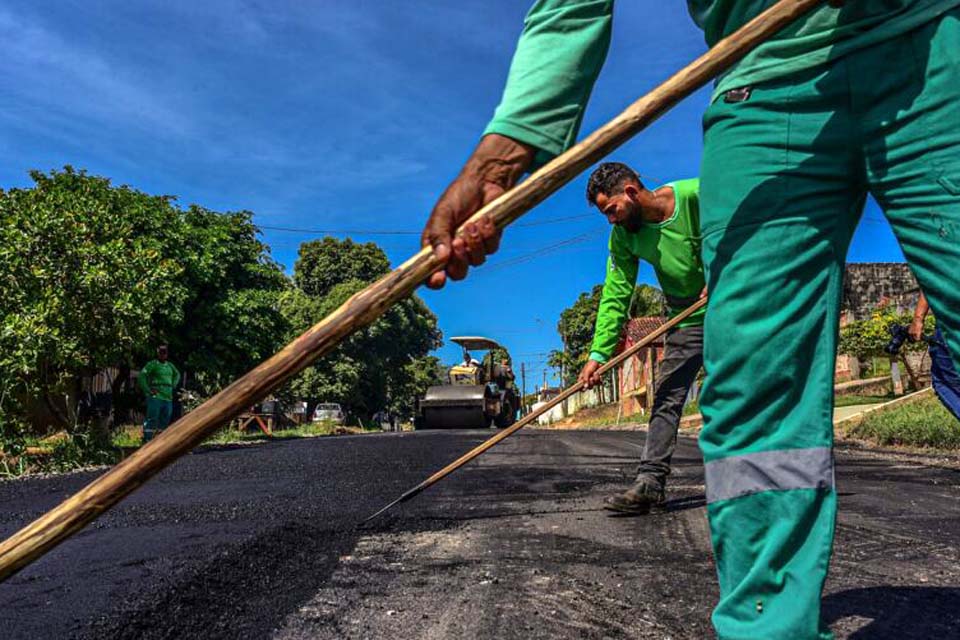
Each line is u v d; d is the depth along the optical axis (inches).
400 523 133.0
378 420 1784.0
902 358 549.3
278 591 86.4
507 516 139.2
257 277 819.4
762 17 42.4
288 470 255.0
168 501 173.3
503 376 980.6
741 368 45.9
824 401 45.7
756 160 47.5
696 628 70.9
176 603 81.7
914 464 234.8
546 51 49.9
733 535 45.6
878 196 46.2
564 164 42.4
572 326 1985.7
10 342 328.5
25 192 382.0
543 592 84.1
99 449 369.7
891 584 84.4
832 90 46.1
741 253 47.0
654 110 42.3
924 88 43.4
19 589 89.8
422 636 70.0
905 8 44.3
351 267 1876.2
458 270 43.7
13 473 313.4
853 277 1025.5
